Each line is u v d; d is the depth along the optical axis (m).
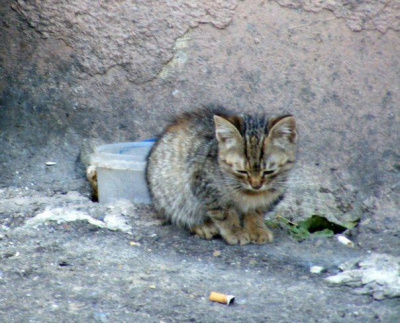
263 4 11.27
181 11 11.33
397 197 10.46
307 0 11.20
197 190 9.39
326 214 10.48
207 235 9.47
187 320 7.45
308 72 11.20
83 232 9.45
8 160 11.21
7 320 7.37
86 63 11.47
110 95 11.47
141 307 7.67
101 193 10.49
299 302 7.86
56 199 10.41
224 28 11.30
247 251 9.16
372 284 8.16
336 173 10.77
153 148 10.03
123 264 8.63
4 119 11.49
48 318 7.42
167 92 11.41
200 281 8.27
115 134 11.44
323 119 11.06
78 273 8.37
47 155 11.31
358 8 11.14
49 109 11.52
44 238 9.21
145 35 11.38
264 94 11.26
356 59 11.16
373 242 9.60
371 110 11.02
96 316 7.47
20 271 8.34
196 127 9.72
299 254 9.16
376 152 10.84
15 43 11.55
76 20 11.44
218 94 11.33
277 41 11.26
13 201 10.26
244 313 7.61
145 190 10.38
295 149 9.39
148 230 9.63
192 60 11.37
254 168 8.97
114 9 11.39
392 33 11.14
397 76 11.08
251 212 9.55
